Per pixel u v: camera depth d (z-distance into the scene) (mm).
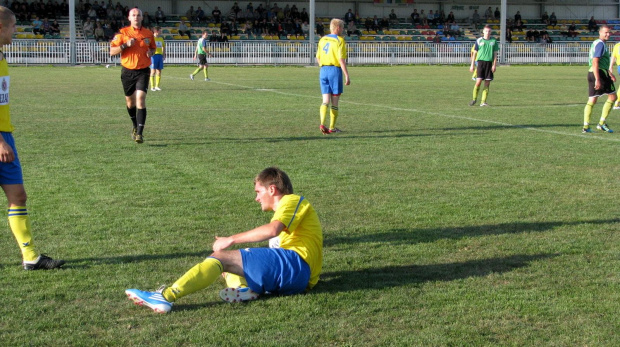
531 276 4801
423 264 5074
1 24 4734
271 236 4184
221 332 3816
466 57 45062
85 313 4109
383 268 4980
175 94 20469
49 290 4500
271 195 4426
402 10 53844
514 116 15008
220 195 7238
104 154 9727
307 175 8375
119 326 3912
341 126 13086
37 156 9492
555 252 5375
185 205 6797
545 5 56062
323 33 49031
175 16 49000
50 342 3693
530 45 45094
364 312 4125
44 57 37812
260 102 18062
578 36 52781
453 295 4422
